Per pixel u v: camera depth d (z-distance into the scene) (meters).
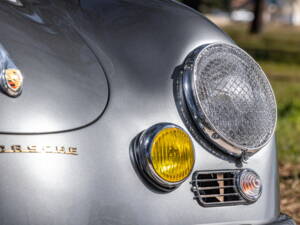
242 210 1.09
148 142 0.99
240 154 1.09
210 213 1.06
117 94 1.03
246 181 1.09
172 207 1.02
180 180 1.01
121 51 1.10
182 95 1.07
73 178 0.94
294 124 4.29
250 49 13.69
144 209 1.00
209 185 1.08
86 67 1.04
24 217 0.90
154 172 0.99
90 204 0.95
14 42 0.99
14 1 1.10
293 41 16.70
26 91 0.94
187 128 1.06
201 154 1.07
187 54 1.13
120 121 1.01
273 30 20.66
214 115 1.07
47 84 0.97
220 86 1.09
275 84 7.50
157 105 1.05
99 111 1.00
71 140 0.95
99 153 0.97
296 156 3.24
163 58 1.11
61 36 1.07
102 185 0.97
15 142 0.90
